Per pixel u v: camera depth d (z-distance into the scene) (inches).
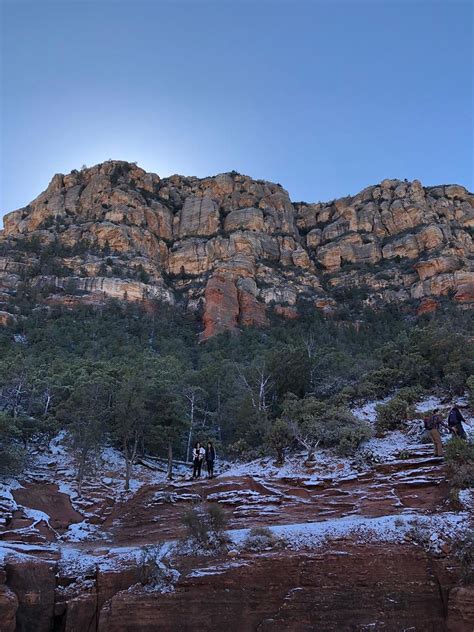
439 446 713.6
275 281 3663.9
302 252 4138.8
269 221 4453.7
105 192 4372.5
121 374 1467.8
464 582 463.5
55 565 534.6
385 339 2576.3
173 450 1343.5
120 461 1193.4
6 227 4475.9
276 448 897.5
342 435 866.8
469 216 4237.2
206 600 487.2
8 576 500.4
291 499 709.9
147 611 482.0
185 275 3789.4
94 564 546.9
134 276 3435.0
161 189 4884.4
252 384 1470.2
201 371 1716.3
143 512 791.7
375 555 495.8
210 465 900.6
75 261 3481.8
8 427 1006.4
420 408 968.9
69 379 1464.1
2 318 2687.0
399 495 658.2
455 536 503.8
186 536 564.4
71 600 502.6
